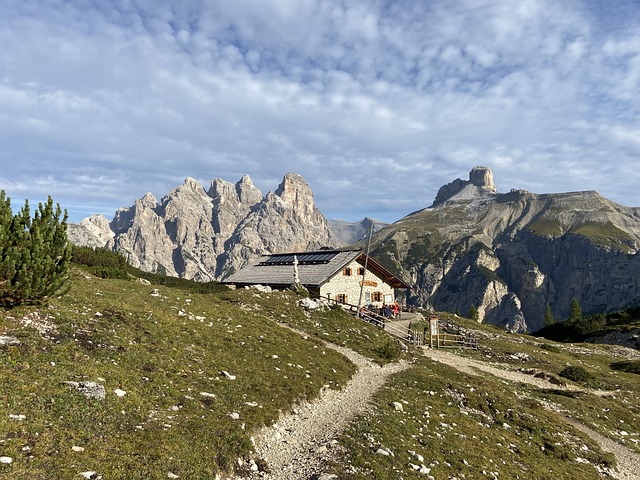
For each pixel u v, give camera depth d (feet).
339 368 84.28
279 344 83.92
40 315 54.75
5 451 27.68
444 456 53.31
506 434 71.87
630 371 162.30
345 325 131.23
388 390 76.18
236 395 52.85
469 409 80.33
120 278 133.59
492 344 174.29
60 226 59.98
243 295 137.28
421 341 152.87
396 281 216.13
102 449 32.17
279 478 39.01
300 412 56.65
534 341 224.12
